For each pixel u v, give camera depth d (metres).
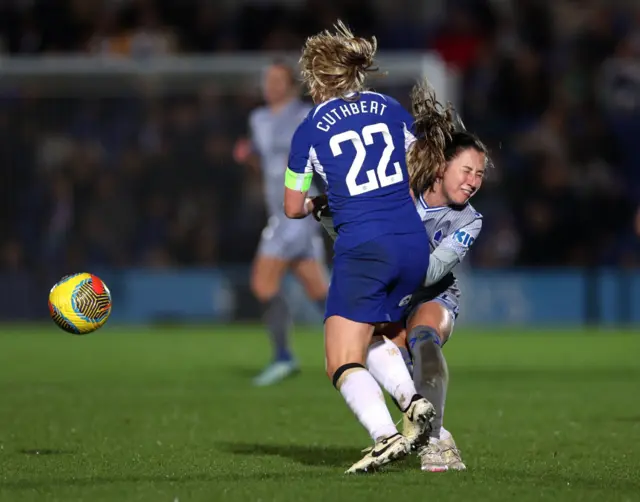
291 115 41.75
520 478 19.00
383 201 19.86
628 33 85.31
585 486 18.19
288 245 41.75
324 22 84.62
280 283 41.75
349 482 18.33
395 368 20.34
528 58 81.06
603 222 75.06
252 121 42.12
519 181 76.06
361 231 19.66
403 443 18.69
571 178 76.25
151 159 73.44
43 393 37.28
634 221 75.44
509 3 84.81
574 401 34.19
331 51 20.67
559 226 74.94
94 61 69.44
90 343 60.19
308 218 42.09
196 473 20.00
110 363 49.62
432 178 20.91
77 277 21.30
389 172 20.02
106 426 28.30
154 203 73.62
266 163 41.81
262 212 73.12
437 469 19.83
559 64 83.06
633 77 82.25
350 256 19.72
